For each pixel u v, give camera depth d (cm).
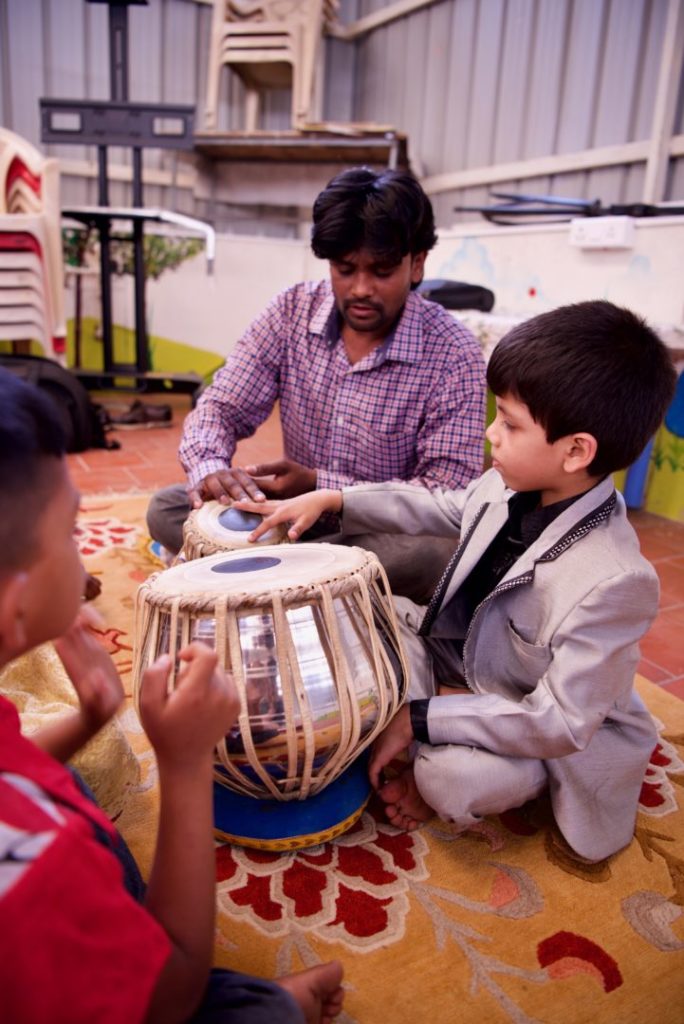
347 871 100
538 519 105
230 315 482
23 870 41
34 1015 40
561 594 97
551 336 94
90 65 471
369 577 98
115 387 394
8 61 451
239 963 86
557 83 375
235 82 514
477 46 421
